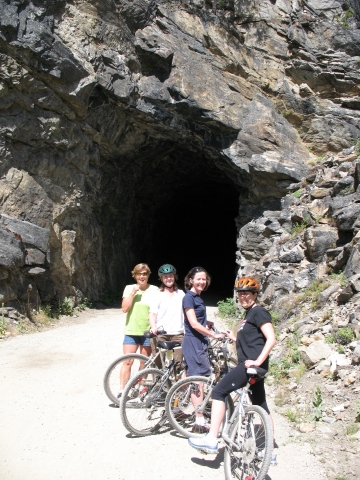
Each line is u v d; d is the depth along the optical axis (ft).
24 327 32.96
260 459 11.54
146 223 67.05
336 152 48.03
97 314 41.63
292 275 31.58
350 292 22.85
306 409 16.79
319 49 49.70
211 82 44.78
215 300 58.44
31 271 35.24
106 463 13.69
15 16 33.01
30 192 36.76
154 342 18.10
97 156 43.93
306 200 39.55
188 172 61.57
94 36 39.22
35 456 14.17
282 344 23.36
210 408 15.20
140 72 43.29
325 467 13.16
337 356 19.08
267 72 48.57
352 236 29.35
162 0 43.80
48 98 36.65
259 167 43.83
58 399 18.93
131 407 15.58
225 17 47.16
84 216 43.55
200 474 13.03
